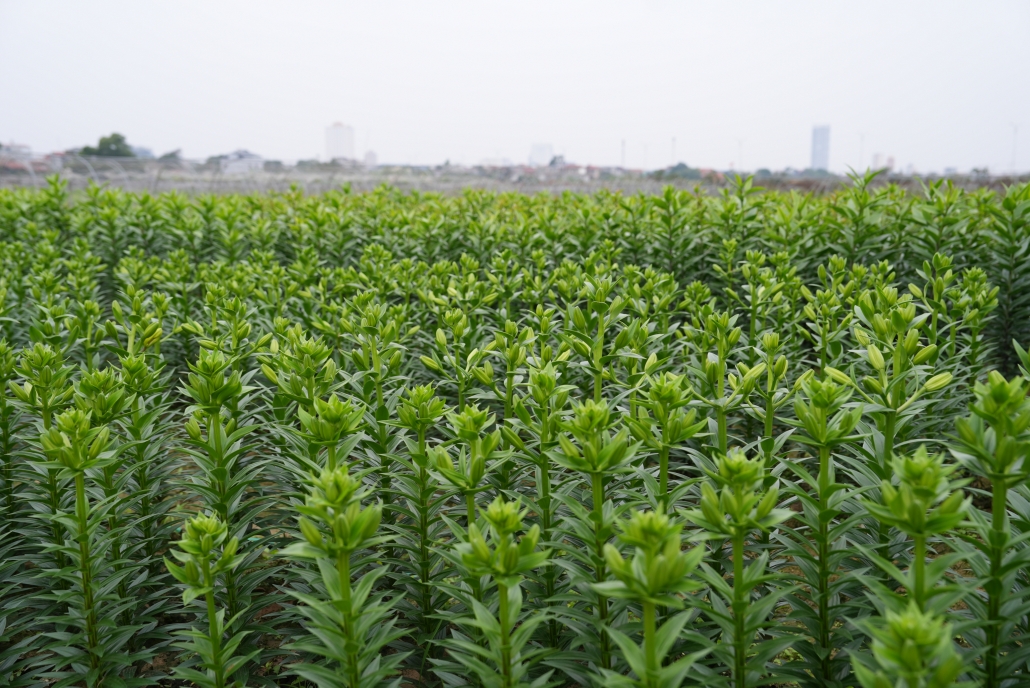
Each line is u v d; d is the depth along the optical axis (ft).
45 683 9.92
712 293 24.39
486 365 10.96
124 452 11.52
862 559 9.39
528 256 25.39
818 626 8.42
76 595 9.46
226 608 10.18
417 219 29.43
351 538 6.65
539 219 27.61
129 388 10.89
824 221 24.39
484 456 7.87
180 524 11.55
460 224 29.63
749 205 25.31
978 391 6.37
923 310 16.20
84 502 8.86
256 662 10.39
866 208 23.04
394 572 10.93
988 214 23.20
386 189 41.78
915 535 5.87
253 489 12.53
